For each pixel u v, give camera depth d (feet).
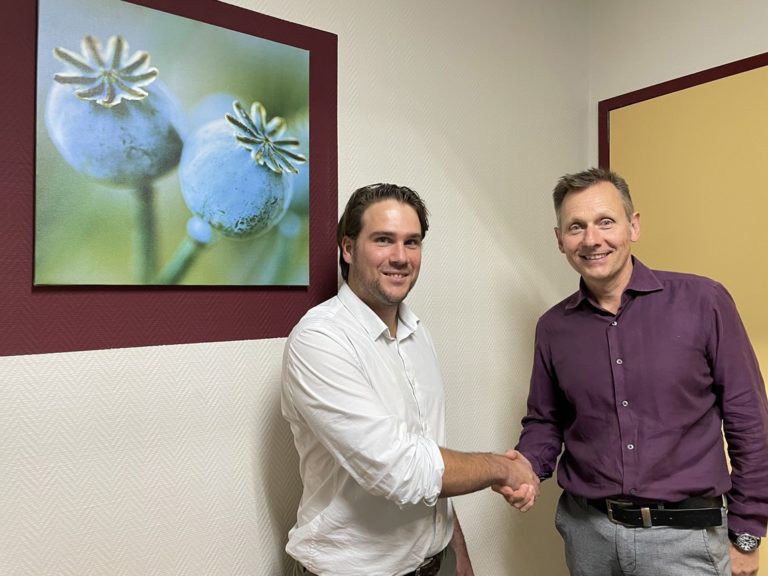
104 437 3.62
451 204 5.42
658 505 4.05
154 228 3.76
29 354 3.40
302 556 3.73
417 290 5.16
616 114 6.43
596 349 4.38
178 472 3.89
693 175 5.72
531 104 6.11
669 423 4.04
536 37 6.16
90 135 3.53
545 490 6.14
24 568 3.36
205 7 3.99
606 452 4.25
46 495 3.43
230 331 4.13
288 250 4.37
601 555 4.34
